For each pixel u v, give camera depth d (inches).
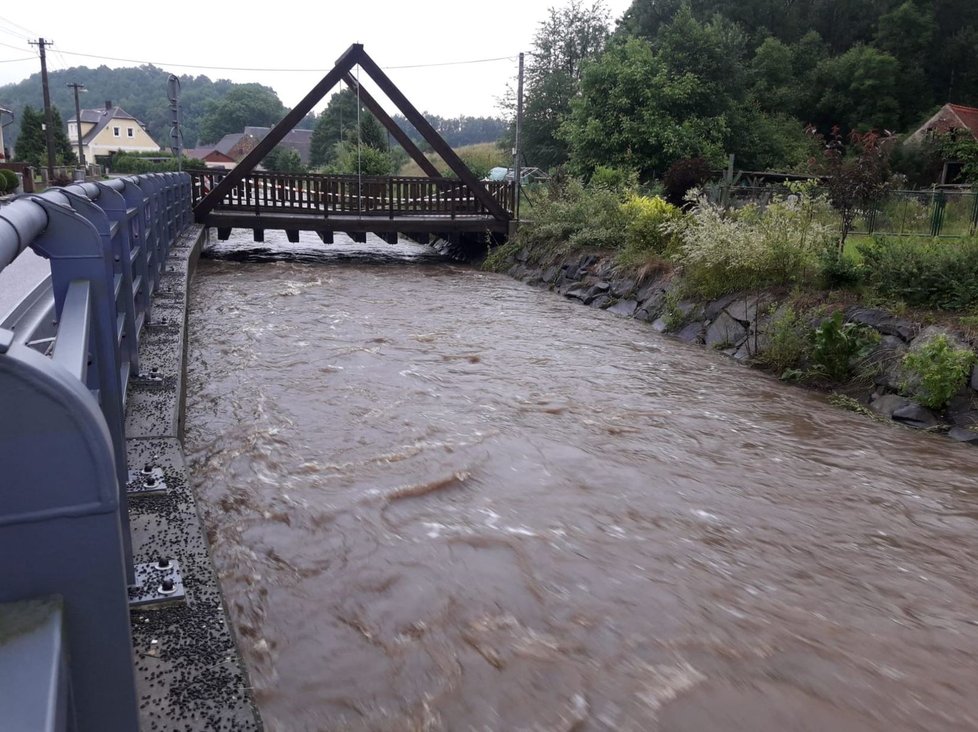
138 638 99.6
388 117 735.1
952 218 580.1
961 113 1405.0
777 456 250.7
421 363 342.6
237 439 234.5
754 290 406.9
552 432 260.1
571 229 631.8
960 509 215.6
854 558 185.0
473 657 138.3
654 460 240.5
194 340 364.2
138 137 3841.0
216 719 86.3
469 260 773.3
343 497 198.7
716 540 189.8
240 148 3661.4
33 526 37.9
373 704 124.6
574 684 133.1
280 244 863.7
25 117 2132.1
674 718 126.3
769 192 631.8
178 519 130.4
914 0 2151.8
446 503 200.4
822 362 336.5
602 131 1024.9
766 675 138.8
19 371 35.8
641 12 1686.8
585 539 185.8
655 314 464.8
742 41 1301.7
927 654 147.9
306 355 345.1
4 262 53.8
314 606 150.4
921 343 312.3
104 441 38.1
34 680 32.1
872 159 409.1
